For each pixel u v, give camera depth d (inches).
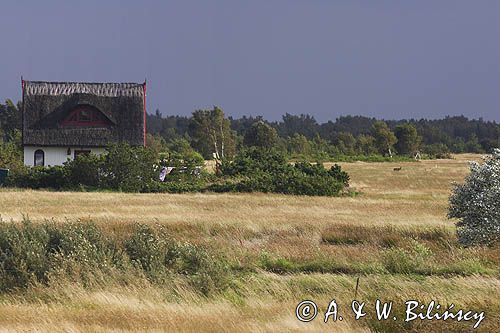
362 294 2406.5
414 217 4677.7
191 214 4692.4
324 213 4909.0
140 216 4530.0
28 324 1910.7
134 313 2038.6
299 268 3029.0
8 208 5172.2
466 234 2891.2
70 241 2758.4
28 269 2598.4
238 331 1828.2
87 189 7470.5
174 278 2620.6
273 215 4692.4
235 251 3221.0
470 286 2551.7
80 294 2319.1
